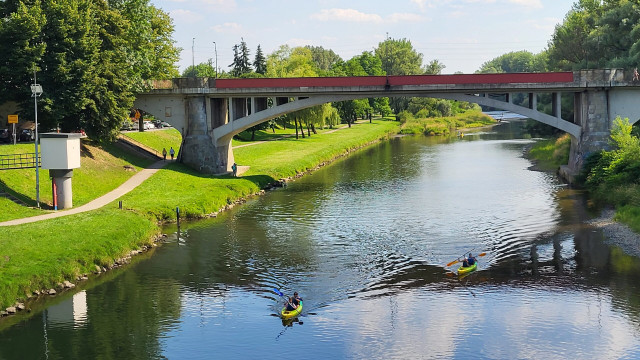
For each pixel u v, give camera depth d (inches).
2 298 1427.2
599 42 3388.3
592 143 2763.3
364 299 1492.4
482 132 6127.0
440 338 1284.4
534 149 4094.5
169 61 3361.2
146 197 2401.6
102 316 1416.1
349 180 3206.2
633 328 1312.7
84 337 1311.5
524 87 2689.5
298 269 1712.6
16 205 2018.9
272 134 5157.5
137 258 1828.2
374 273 1667.1
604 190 2456.9
